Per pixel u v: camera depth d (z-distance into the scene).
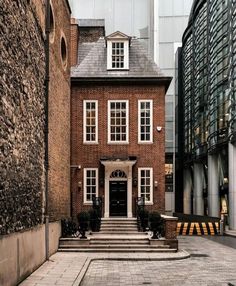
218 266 17.17
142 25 58.78
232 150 37.19
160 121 29.06
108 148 29.03
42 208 17.22
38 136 16.52
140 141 29.02
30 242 14.57
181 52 58.78
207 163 47.16
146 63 29.94
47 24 18.36
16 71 12.82
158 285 13.26
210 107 43.56
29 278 13.63
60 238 21.25
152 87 29.31
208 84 44.31
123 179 28.94
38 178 16.44
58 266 16.22
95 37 34.38
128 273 15.38
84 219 21.56
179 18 59.62
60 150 22.28
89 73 29.50
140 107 29.19
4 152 11.28
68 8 25.44
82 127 29.23
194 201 52.25
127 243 21.34
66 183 24.41
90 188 28.91
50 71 19.39
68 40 25.61
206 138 46.25
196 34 50.53
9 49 11.95
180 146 59.31
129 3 58.78
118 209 28.80
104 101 29.31
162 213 28.48
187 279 14.27
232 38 36.97
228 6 38.66
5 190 11.41
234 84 36.31
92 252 20.52
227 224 39.28
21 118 13.49
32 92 15.37
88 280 13.98
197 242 26.86
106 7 58.41
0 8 10.93
